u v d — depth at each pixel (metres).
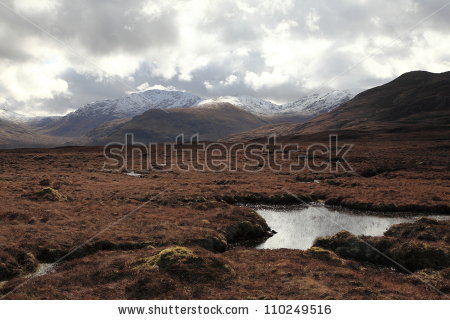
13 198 41.62
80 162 99.75
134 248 28.27
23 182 57.28
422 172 74.88
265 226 38.25
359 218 43.22
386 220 42.06
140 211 39.78
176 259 22.23
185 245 28.78
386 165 84.50
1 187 49.00
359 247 28.88
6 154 111.12
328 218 43.38
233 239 33.78
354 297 19.33
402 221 41.56
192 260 22.27
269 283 21.39
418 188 56.47
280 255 27.50
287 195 53.53
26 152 124.94
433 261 25.50
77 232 29.91
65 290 19.78
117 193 50.41
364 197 50.84
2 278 22.16
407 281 23.06
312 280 21.94
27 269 23.50
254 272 23.23
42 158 103.25
